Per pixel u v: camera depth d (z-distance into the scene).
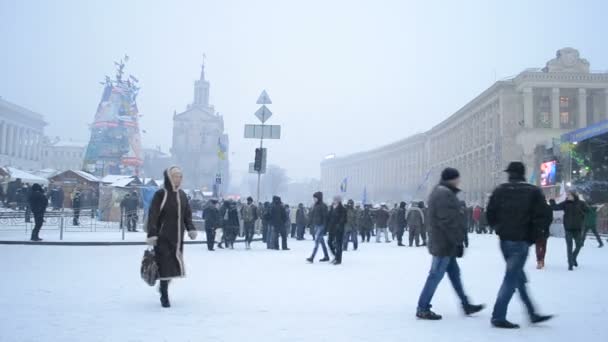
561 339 5.29
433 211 6.38
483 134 69.19
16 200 31.22
